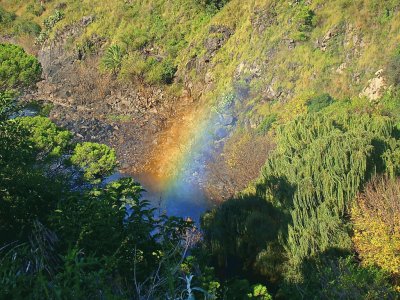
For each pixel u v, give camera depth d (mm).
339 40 28016
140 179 31328
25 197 8297
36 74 25922
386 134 18250
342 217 14820
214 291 5871
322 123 19062
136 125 38000
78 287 4531
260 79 31688
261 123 27984
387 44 25406
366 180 15383
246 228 16125
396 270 11562
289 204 15844
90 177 19641
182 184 29156
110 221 7000
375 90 24312
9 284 4625
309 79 28250
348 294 10164
